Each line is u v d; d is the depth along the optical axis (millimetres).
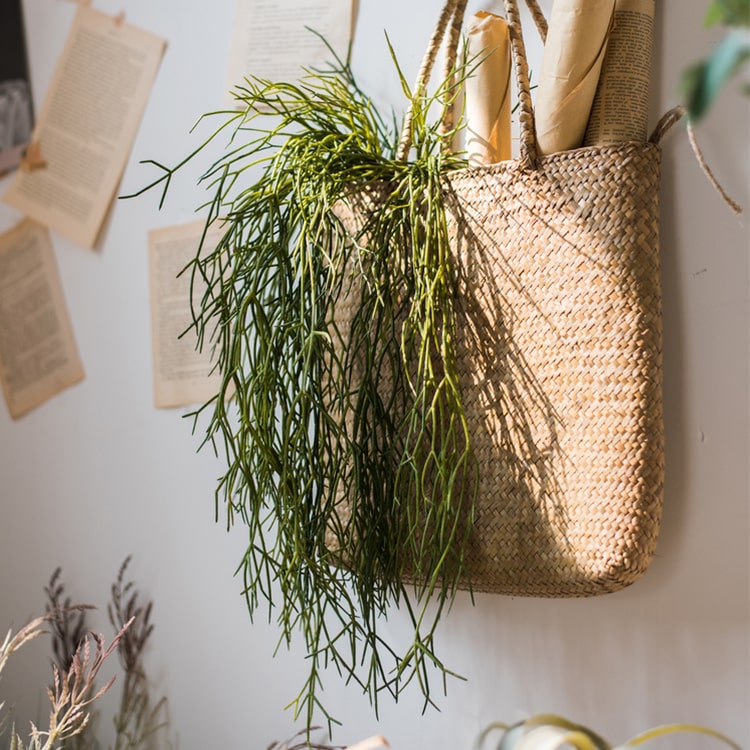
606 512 935
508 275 1003
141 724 1419
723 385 955
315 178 1037
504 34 1039
